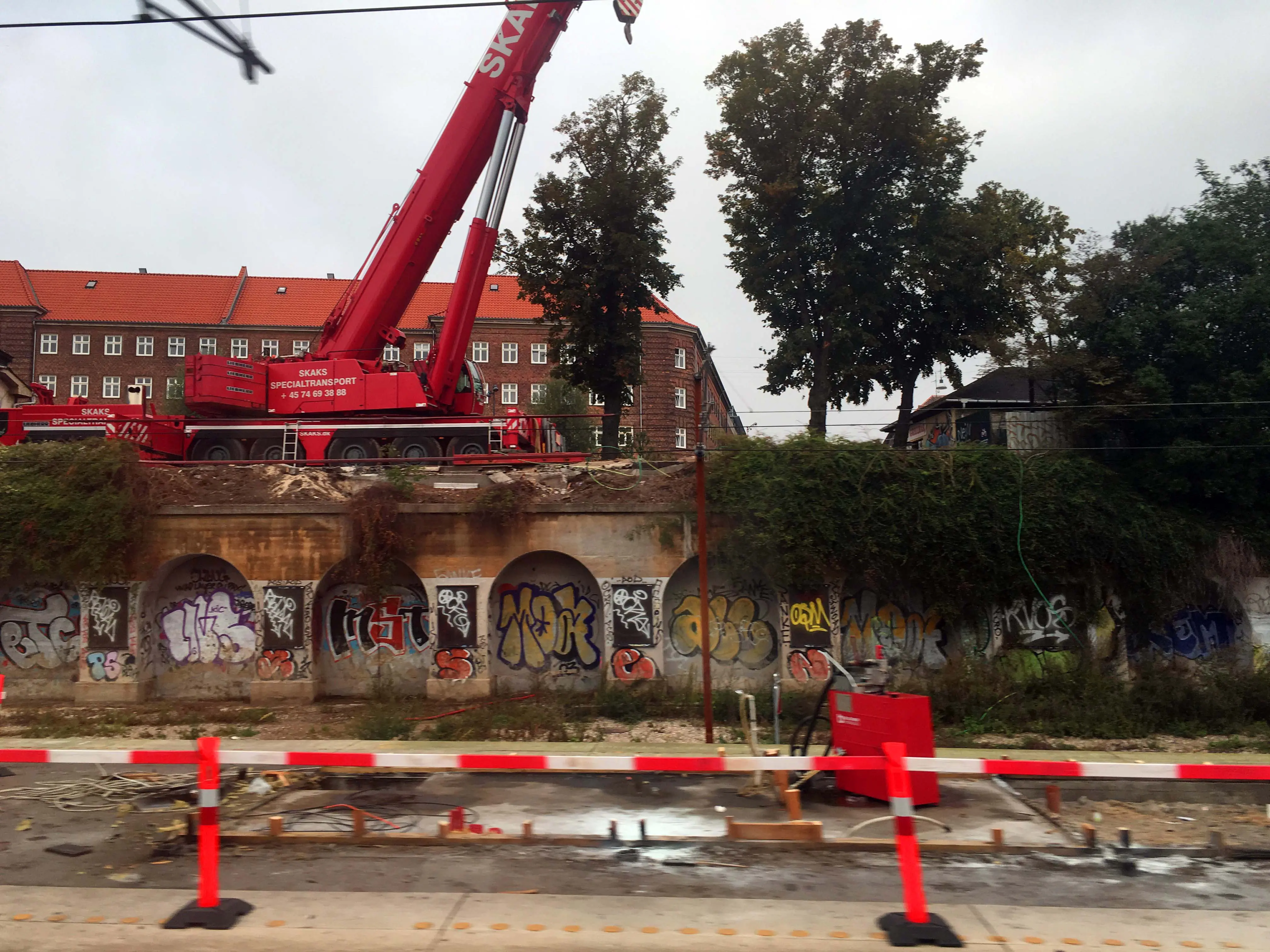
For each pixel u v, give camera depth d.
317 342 26.19
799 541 17.88
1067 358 20.31
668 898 6.40
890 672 18.50
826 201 27.05
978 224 27.03
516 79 22.33
